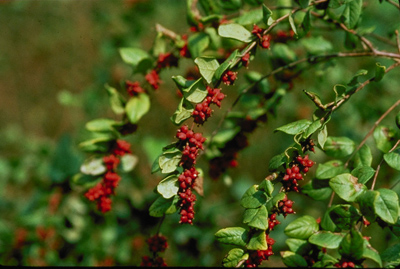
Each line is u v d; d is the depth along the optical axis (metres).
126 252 1.43
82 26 2.42
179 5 2.17
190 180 0.79
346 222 0.75
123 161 1.00
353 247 0.71
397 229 0.76
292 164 0.78
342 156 0.87
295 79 1.12
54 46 2.50
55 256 1.37
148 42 2.08
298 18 0.96
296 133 0.77
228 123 1.04
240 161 1.95
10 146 2.30
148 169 1.93
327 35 1.46
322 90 1.51
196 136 0.80
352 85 0.81
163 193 0.80
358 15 0.90
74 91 2.51
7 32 2.56
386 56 0.93
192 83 0.81
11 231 1.38
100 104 1.87
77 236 1.38
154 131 2.12
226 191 1.79
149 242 0.92
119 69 1.85
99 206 0.99
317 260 0.78
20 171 1.62
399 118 0.79
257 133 1.95
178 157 0.80
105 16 1.92
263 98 1.04
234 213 1.64
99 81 1.87
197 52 0.96
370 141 1.49
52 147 1.64
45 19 2.50
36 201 1.40
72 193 1.37
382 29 1.53
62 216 1.36
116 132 0.99
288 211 0.76
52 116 2.50
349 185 0.75
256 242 0.76
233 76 0.81
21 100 2.54
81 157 1.40
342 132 1.52
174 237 1.44
